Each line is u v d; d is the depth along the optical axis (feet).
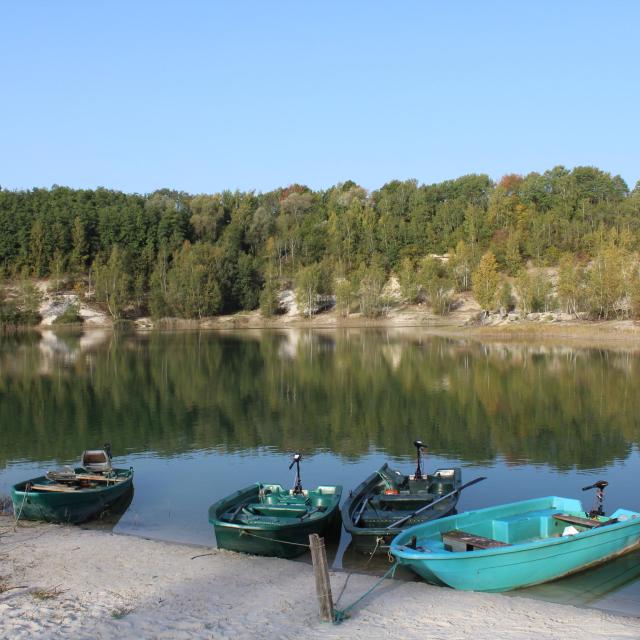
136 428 127.24
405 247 565.12
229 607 50.03
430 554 51.98
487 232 565.12
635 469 95.66
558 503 65.62
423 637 44.32
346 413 140.97
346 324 460.14
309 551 63.21
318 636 44.68
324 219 650.84
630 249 458.50
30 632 45.50
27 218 566.36
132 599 51.62
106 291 486.38
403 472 94.99
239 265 520.42
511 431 122.11
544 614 48.26
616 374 191.83
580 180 620.49
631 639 43.93
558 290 389.80
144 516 76.33
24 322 471.21
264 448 110.83
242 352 277.23
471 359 237.45
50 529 70.23
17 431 124.88
